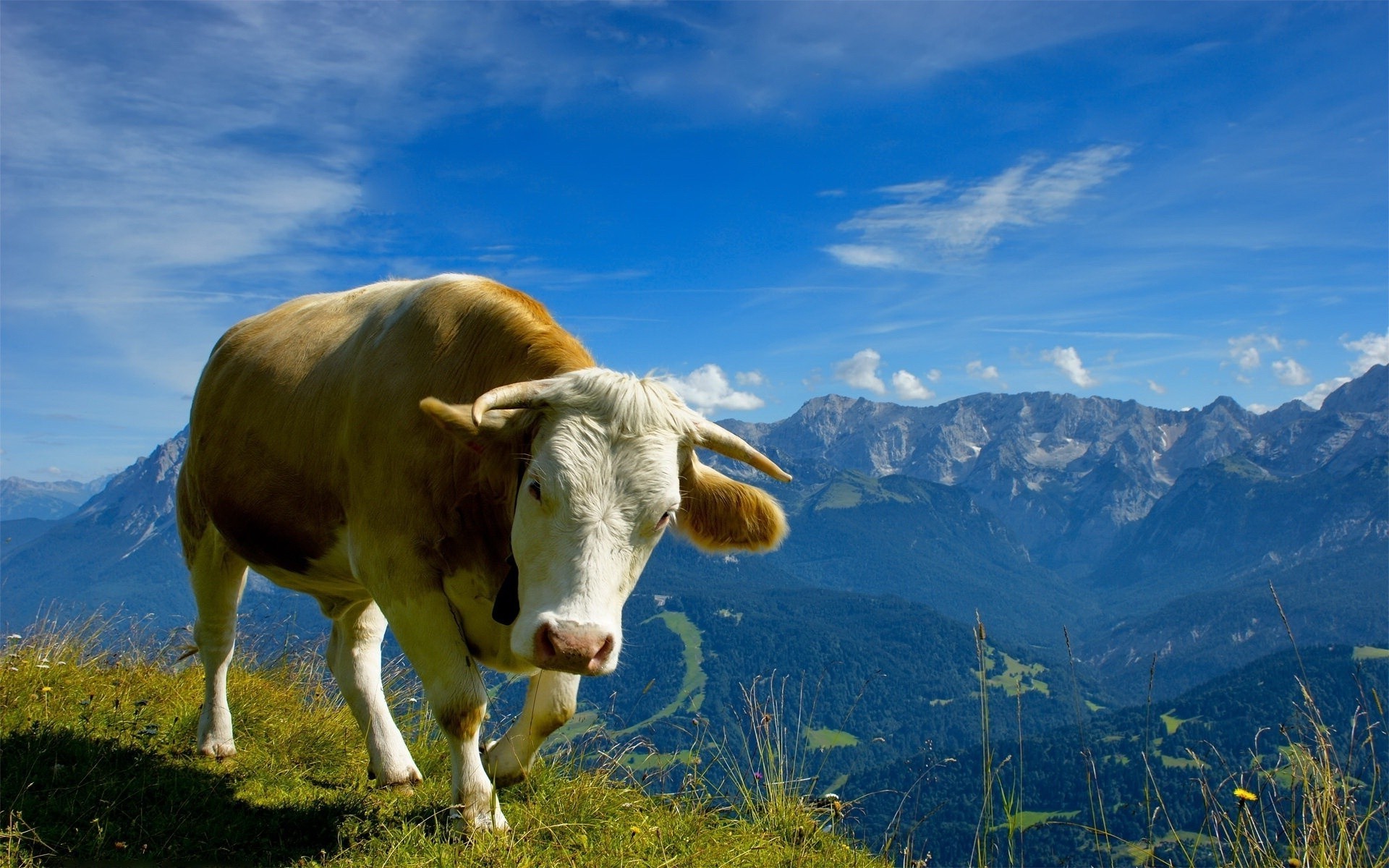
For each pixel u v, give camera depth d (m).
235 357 3.36
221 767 3.22
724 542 2.94
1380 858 2.40
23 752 2.95
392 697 3.92
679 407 2.67
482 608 2.80
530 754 2.79
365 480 2.86
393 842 2.64
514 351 2.80
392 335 2.96
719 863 2.74
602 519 2.52
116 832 2.67
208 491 3.30
